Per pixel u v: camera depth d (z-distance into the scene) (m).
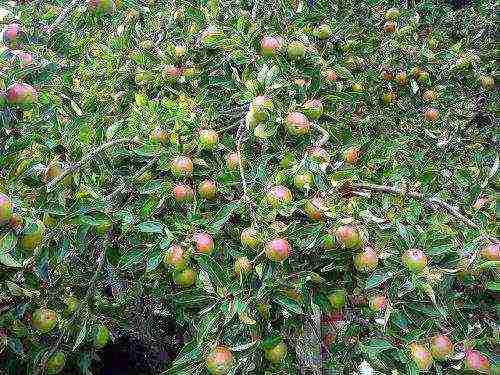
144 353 2.02
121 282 1.54
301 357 1.28
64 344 1.41
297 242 1.16
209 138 1.35
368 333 1.29
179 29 1.78
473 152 2.08
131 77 1.71
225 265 1.27
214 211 1.38
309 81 1.45
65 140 1.28
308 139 1.33
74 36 1.71
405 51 2.26
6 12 1.43
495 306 1.33
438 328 1.18
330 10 2.27
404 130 2.15
